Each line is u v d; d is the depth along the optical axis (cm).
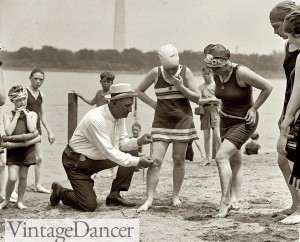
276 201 756
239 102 660
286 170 643
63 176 1110
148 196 719
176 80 691
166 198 787
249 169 1013
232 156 697
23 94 733
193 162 1142
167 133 714
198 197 792
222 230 612
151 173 716
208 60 645
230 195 707
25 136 723
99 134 689
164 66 692
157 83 709
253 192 813
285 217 657
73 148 717
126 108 690
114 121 695
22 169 731
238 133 662
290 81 601
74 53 6569
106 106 696
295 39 560
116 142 704
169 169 1070
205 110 1078
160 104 714
